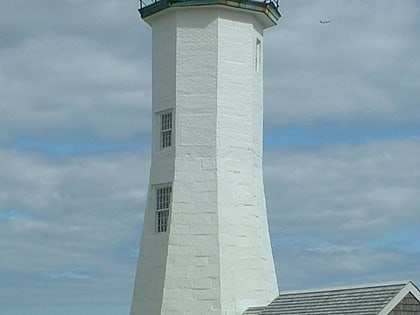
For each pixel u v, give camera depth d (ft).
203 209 140.46
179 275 139.03
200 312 137.08
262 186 148.36
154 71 148.66
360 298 118.83
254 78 146.82
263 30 151.74
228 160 142.51
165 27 147.13
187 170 142.20
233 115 143.84
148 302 141.18
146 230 145.18
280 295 131.54
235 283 138.62
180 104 143.84
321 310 121.70
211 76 143.33
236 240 140.56
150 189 146.20
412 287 116.26
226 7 143.64
